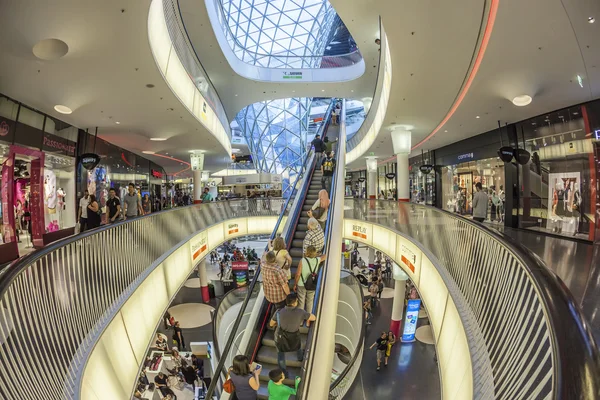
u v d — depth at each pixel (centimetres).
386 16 658
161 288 921
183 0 1420
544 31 619
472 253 593
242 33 3062
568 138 1077
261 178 3134
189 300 2219
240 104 2788
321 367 500
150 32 711
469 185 1789
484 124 1427
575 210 1028
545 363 269
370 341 1720
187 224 1294
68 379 406
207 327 1847
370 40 1667
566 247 902
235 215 1975
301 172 1548
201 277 2172
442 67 862
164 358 1495
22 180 1099
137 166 2120
